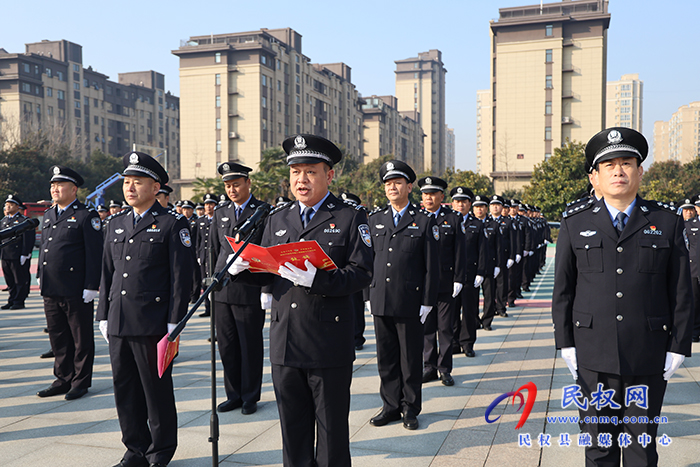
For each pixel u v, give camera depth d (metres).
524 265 13.54
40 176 39.03
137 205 3.89
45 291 5.18
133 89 85.44
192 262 3.90
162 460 3.59
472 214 7.71
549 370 5.91
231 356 4.86
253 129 53.31
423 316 4.52
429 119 125.38
